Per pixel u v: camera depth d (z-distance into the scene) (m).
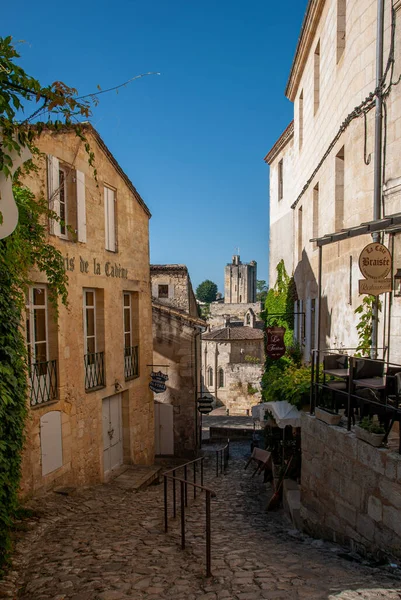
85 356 10.82
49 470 9.01
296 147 15.93
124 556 5.73
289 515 8.32
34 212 8.16
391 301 7.36
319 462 6.74
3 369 5.44
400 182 7.32
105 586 4.71
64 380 9.56
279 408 8.95
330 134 10.73
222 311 85.62
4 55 4.26
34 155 8.77
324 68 11.39
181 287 21.17
